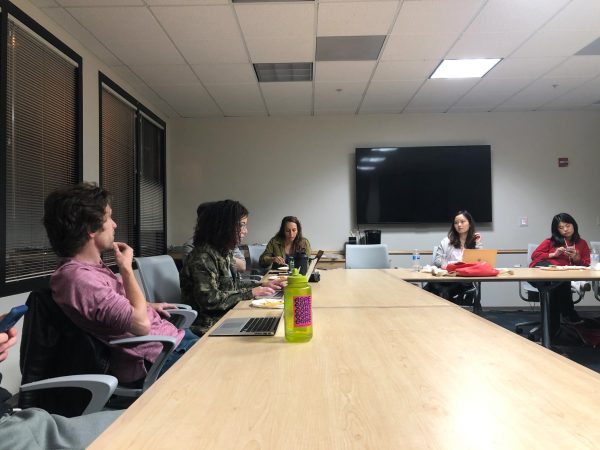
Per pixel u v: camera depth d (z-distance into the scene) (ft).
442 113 17.20
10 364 7.89
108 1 8.80
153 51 11.18
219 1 8.86
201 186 17.22
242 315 5.02
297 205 17.25
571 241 12.11
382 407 2.27
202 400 2.41
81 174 10.61
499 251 16.83
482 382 2.62
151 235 15.51
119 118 13.12
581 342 11.41
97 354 4.12
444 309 5.19
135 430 2.04
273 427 2.05
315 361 3.11
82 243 4.40
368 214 16.94
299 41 10.70
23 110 8.63
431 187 16.94
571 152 17.08
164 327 5.37
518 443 1.86
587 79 13.57
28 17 8.66
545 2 8.98
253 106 15.96
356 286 7.59
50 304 4.02
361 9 9.20
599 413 2.15
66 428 3.10
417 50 11.28
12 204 8.25
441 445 1.85
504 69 12.67
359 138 17.26
